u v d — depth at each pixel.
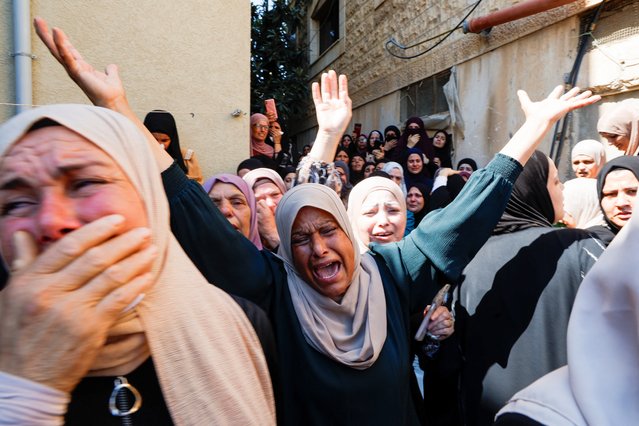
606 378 0.68
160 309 0.76
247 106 3.62
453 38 6.28
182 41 3.35
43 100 2.89
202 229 1.34
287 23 11.29
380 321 1.41
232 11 3.53
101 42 3.07
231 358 0.83
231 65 3.54
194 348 0.77
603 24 4.28
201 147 3.47
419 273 1.55
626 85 4.06
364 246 2.19
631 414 0.65
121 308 0.63
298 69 11.12
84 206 0.71
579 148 3.32
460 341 1.68
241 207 2.13
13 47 2.75
